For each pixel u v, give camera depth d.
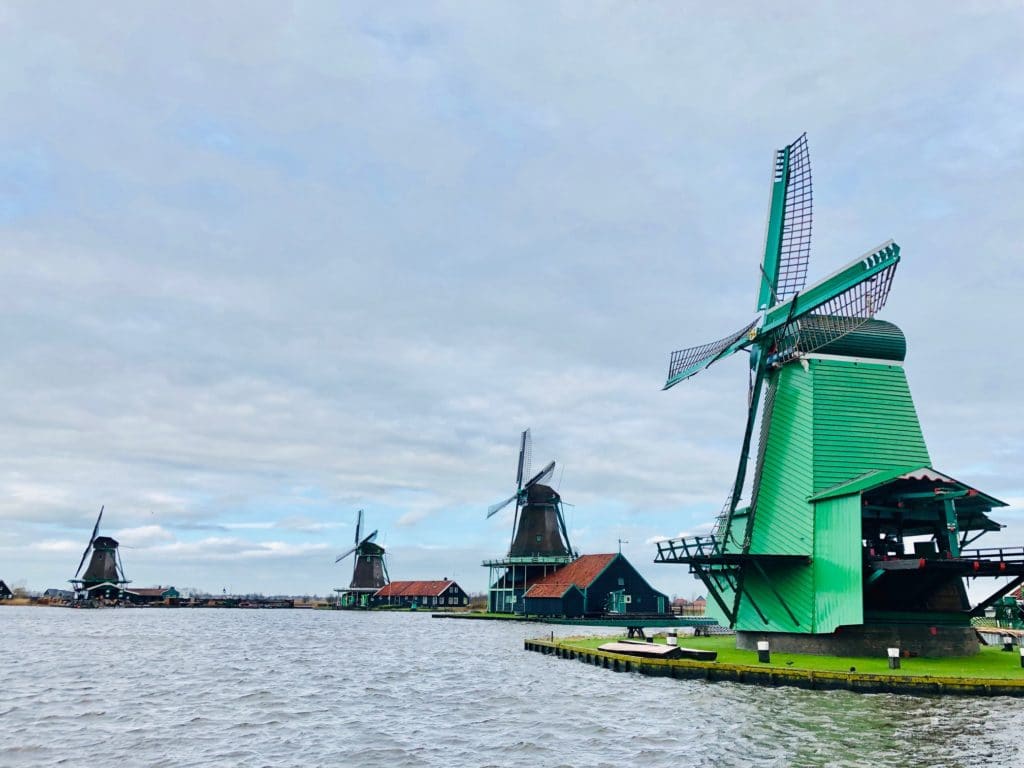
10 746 23.19
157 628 83.44
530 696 31.83
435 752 22.52
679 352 48.66
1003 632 49.47
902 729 23.88
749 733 23.64
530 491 106.50
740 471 40.75
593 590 92.88
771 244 42.62
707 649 41.53
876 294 37.47
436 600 143.50
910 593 37.22
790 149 42.25
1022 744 22.02
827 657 36.59
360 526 165.25
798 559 38.44
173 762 21.44
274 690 34.06
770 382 42.44
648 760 21.33
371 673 40.38
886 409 40.28
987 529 42.47
